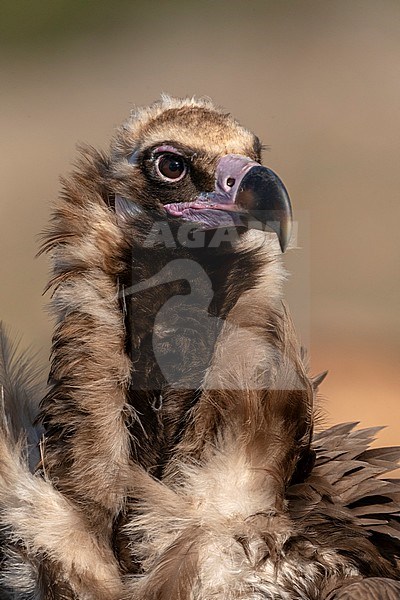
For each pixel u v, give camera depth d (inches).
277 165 1234.0
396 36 1577.3
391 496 368.2
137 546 341.7
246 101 1371.8
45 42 1648.6
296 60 1513.3
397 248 1083.9
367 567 344.5
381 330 941.8
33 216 1093.8
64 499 340.2
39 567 336.2
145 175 379.9
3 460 349.1
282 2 1695.4
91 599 333.1
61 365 351.6
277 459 347.9
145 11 1713.8
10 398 377.7
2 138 1294.3
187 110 394.0
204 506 342.3
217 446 348.2
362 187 1185.4
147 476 343.9
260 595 331.6
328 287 1021.2
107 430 344.8
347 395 813.9
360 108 1384.1
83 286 357.4
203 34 1617.9
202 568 332.2
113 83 1475.1
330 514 348.8
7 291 956.6
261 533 337.7
